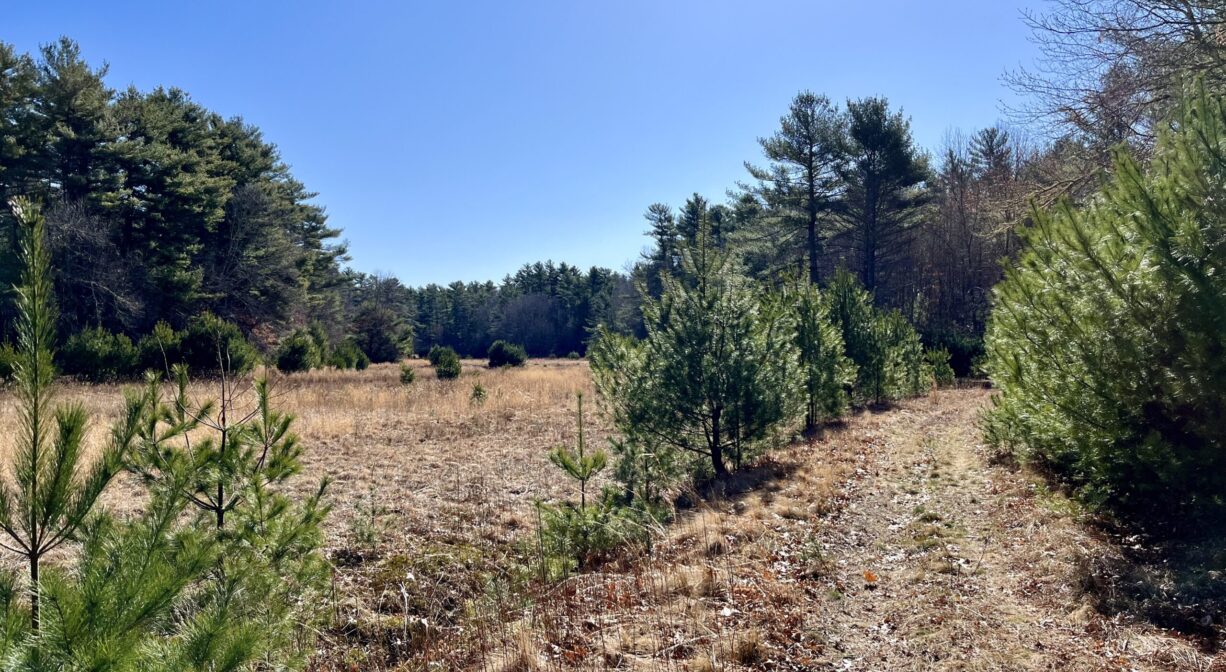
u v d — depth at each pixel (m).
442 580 6.32
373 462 11.59
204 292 35.81
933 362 24.38
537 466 11.49
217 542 4.19
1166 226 5.34
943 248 41.88
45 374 2.58
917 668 4.22
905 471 10.00
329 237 50.97
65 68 30.33
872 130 33.84
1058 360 6.21
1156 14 10.21
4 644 2.13
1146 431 5.62
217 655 2.61
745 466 10.68
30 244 2.59
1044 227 7.05
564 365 47.59
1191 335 5.12
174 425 5.05
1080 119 11.61
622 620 5.02
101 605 2.39
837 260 40.47
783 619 4.97
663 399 10.23
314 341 39.03
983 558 6.12
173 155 33.72
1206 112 5.63
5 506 2.51
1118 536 6.04
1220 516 5.39
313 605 5.16
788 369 10.75
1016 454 8.86
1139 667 4.00
